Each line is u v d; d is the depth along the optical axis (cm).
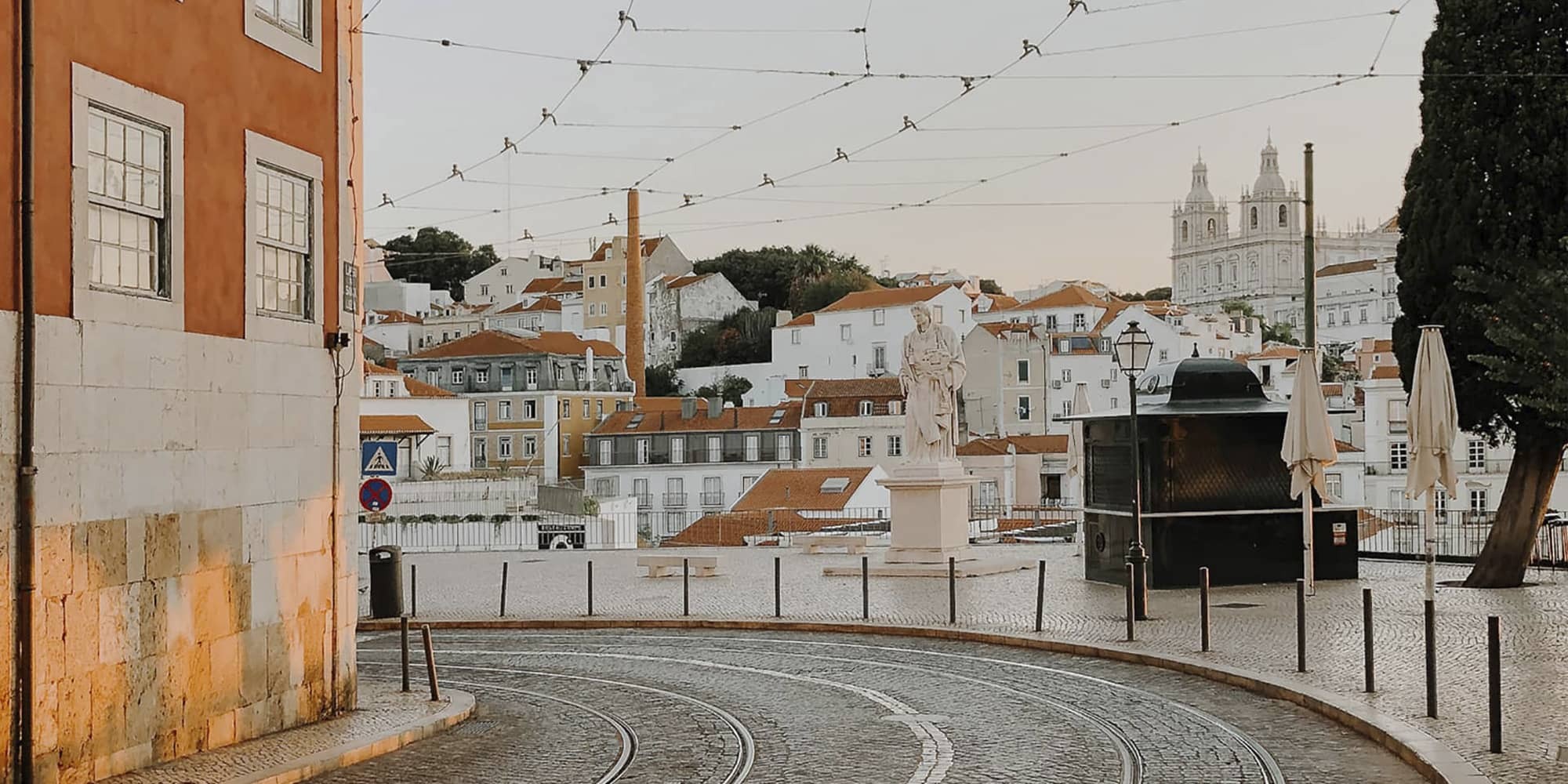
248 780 1138
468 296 16175
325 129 1513
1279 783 1109
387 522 5050
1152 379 3142
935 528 3122
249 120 1365
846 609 2475
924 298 11719
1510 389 2461
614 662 1948
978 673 1756
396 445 2469
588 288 14088
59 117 1105
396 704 1554
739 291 14500
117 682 1156
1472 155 2483
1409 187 2608
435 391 8731
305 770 1198
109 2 1166
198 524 1269
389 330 14288
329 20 1526
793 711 1502
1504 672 1570
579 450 10088
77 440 1115
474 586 3144
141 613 1188
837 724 1416
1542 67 2420
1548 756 1128
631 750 1297
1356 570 2748
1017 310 13175
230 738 1309
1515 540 2533
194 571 1262
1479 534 3609
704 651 2058
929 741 1308
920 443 3169
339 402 1531
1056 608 2389
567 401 10031
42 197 1088
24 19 1068
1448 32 2508
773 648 2072
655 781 1159
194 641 1259
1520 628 1948
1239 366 2789
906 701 1552
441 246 16938
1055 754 1236
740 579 3125
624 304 13800
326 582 1495
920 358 3175
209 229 1298
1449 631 1931
